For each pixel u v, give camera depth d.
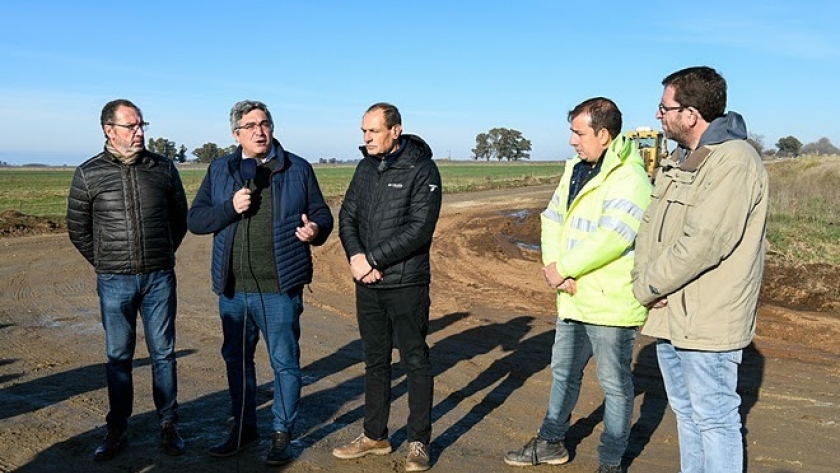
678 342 3.52
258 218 4.46
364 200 4.51
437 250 16.25
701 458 3.81
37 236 16.88
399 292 4.41
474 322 8.97
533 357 7.35
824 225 20.11
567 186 4.51
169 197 4.73
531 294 11.06
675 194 3.54
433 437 5.14
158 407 4.77
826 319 9.48
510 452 4.69
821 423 5.51
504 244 17.39
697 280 3.46
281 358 4.56
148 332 4.72
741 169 3.30
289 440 4.61
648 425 5.43
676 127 3.57
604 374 4.23
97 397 5.82
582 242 4.07
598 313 4.11
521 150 158.62
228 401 5.81
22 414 5.38
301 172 4.62
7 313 8.89
